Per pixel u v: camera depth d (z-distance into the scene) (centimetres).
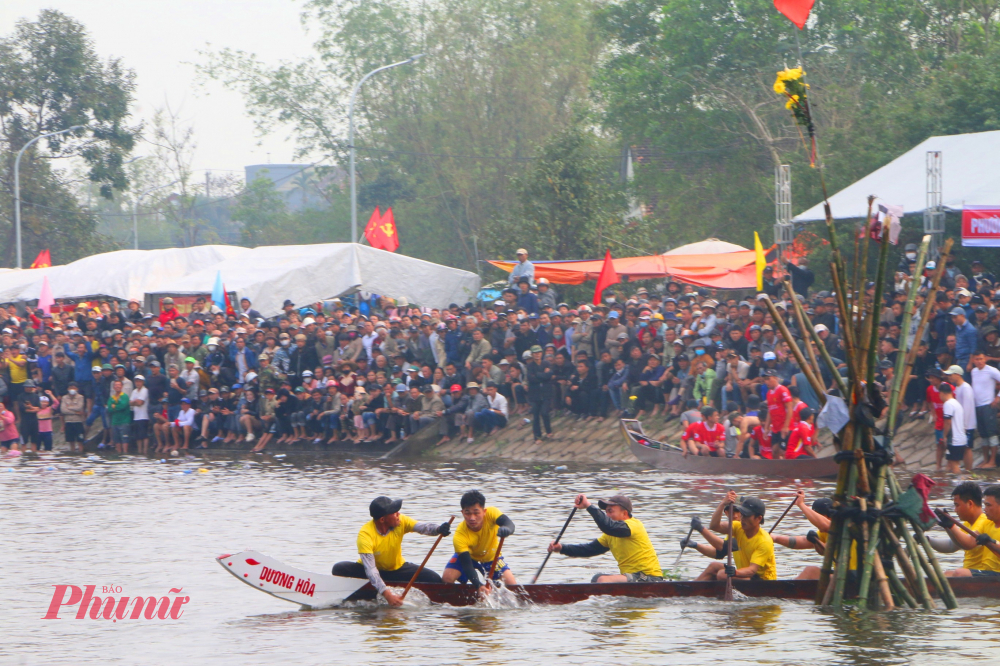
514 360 4762
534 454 4503
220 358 5322
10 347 5666
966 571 1973
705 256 5359
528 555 2484
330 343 5141
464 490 3581
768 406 3678
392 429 4859
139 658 1711
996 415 3472
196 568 2414
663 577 2078
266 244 14012
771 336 4000
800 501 2039
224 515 3156
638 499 3222
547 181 6197
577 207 6153
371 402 4903
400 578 2056
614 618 1883
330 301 6162
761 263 4175
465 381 4834
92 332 5644
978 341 3569
